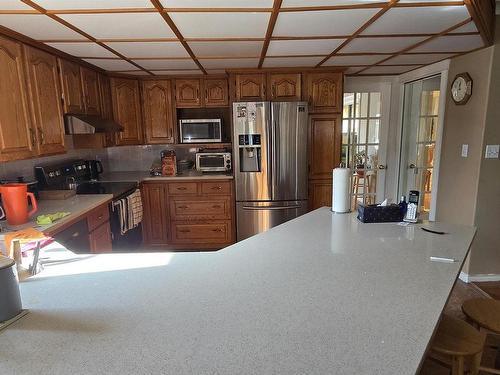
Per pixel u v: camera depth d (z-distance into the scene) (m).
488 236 3.03
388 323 0.94
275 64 3.44
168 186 3.94
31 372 0.76
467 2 1.77
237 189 3.82
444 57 3.21
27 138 2.36
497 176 2.93
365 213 1.96
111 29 2.15
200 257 1.46
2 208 2.17
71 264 1.39
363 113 4.40
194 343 0.86
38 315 1.00
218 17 1.95
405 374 0.74
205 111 4.43
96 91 3.45
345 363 0.78
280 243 1.62
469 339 1.37
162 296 1.11
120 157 4.52
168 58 3.06
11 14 1.85
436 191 3.55
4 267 0.96
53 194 2.78
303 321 0.95
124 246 3.31
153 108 4.07
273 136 3.67
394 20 2.06
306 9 1.84
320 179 3.90
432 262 1.37
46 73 2.60
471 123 3.01
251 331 0.90
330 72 3.74
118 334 0.90
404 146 4.38
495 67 2.75
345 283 1.19
